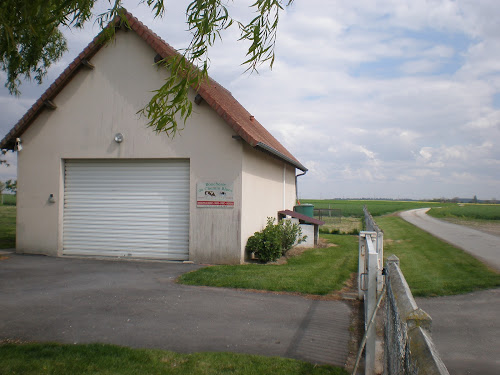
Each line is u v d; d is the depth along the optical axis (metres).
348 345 5.34
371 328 4.39
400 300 2.58
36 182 12.36
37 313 6.48
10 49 5.06
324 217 35.19
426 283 8.96
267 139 18.58
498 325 6.27
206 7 3.65
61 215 12.27
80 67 11.96
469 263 11.62
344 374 4.43
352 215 43.72
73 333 5.62
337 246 16.30
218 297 7.59
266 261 11.62
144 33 11.30
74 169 12.34
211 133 11.18
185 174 11.62
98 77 11.92
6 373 4.28
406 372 2.02
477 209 59.31
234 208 11.04
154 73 11.58
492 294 8.10
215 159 11.15
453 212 49.81
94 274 9.52
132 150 11.70
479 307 7.23
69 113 12.12
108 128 11.87
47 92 11.91
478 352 5.22
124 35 11.76
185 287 8.31
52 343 5.15
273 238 11.60
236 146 11.03
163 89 3.76
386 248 15.45
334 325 6.12
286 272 9.73
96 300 7.27
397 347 2.48
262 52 3.85
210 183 11.16
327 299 7.63
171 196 11.71
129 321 6.17
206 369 4.48
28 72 8.27
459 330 6.05
